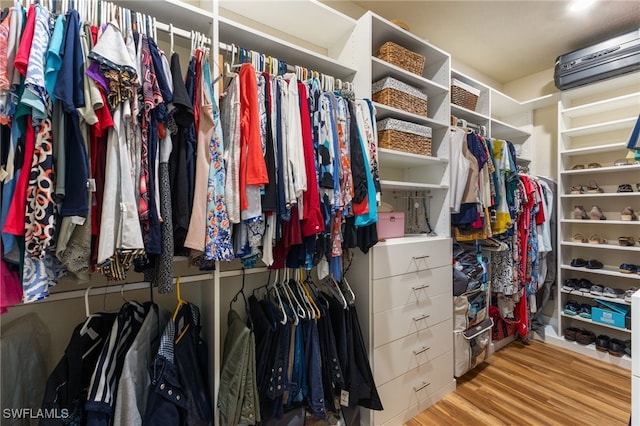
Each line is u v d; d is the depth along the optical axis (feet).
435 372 6.16
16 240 2.67
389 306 5.43
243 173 3.65
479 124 8.50
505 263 8.08
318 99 4.46
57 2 2.98
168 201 3.30
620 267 8.16
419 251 5.92
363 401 4.83
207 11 4.05
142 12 3.84
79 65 2.74
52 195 2.70
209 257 3.49
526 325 8.52
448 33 7.84
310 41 6.14
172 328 3.69
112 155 2.92
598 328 8.79
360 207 4.76
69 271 3.06
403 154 5.86
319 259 4.50
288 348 4.39
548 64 9.57
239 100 3.75
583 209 8.95
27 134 2.64
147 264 3.48
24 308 3.68
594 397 6.23
